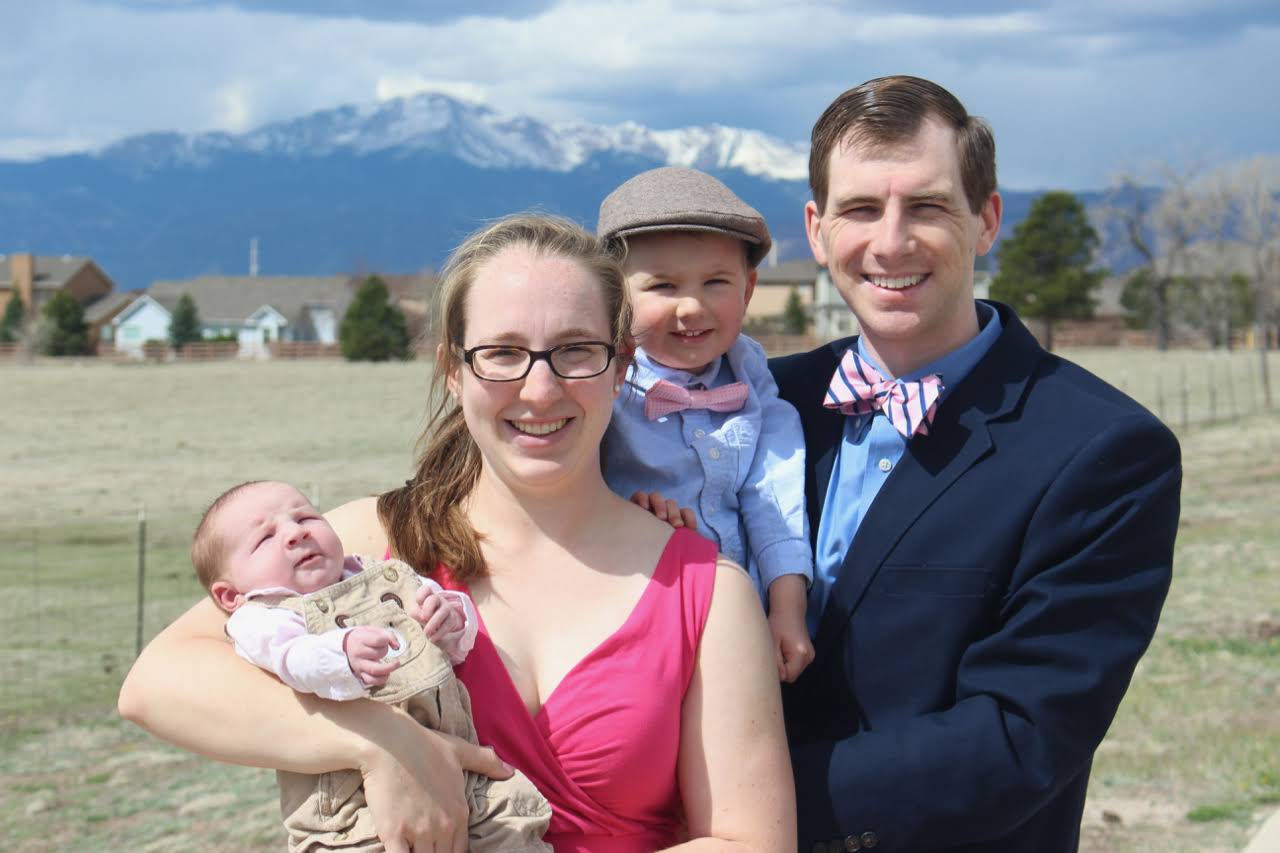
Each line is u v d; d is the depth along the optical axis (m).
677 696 2.97
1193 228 82.56
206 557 3.20
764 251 3.94
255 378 57.09
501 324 2.99
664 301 3.77
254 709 2.91
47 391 50.19
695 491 3.66
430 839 2.81
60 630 14.52
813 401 3.84
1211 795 7.97
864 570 3.37
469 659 3.02
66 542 20.61
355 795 2.88
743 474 3.68
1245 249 81.38
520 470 3.02
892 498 3.39
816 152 3.56
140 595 14.05
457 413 3.31
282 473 29.00
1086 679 3.10
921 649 3.29
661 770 2.96
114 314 122.06
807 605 3.57
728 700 2.99
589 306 3.05
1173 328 85.38
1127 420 3.24
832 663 3.40
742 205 3.86
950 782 3.07
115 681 12.52
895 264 3.36
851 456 3.63
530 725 2.96
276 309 120.75
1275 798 7.85
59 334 89.38
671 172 3.93
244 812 9.02
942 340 3.45
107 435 36.56
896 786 3.09
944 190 3.33
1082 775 3.49
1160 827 7.50
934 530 3.32
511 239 3.11
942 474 3.36
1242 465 25.22
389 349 75.19
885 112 3.37
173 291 125.19
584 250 3.12
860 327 3.62
